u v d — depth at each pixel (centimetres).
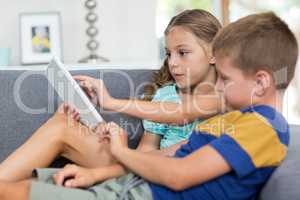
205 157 93
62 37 274
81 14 279
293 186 88
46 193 93
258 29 99
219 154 92
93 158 119
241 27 100
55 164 125
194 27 131
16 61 275
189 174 93
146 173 97
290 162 97
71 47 280
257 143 93
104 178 104
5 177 109
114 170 105
